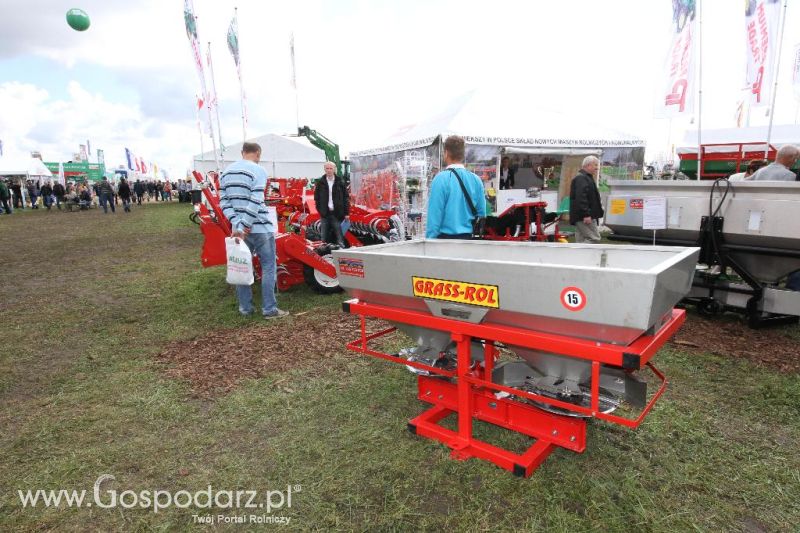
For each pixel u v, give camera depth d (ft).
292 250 18.57
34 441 9.21
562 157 42.73
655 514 6.93
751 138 45.32
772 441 8.71
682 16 24.20
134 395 11.03
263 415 10.03
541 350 7.11
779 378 11.12
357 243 25.40
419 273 8.11
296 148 79.71
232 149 77.25
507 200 35.76
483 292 7.38
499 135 35.83
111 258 31.22
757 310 14.46
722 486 7.53
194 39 31.94
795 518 6.84
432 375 9.72
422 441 8.92
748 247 14.10
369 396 10.77
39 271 27.27
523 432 8.38
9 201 76.48
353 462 8.34
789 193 13.06
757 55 24.59
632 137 42.32
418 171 34.81
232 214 15.34
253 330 15.49
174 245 36.86
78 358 13.46
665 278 6.21
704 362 12.17
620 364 6.31
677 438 8.84
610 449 8.50
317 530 6.82
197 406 10.47
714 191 14.62
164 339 14.89
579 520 6.83
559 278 6.53
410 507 7.20
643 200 16.26
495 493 7.45
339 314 17.04
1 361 13.33
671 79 25.05
